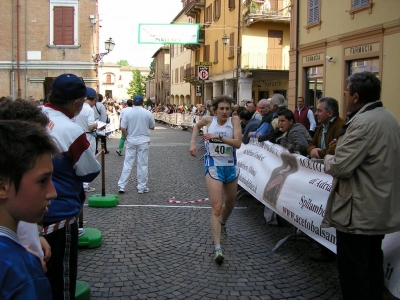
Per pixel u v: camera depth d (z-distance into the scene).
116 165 12.21
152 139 21.98
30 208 1.35
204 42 35.91
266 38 27.67
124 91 93.19
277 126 6.52
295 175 5.21
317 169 4.80
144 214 6.75
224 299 3.83
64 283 2.79
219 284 4.15
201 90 36.53
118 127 26.78
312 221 4.63
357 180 3.14
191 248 5.17
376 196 3.06
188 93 43.50
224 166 4.90
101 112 13.16
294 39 17.77
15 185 1.31
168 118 37.59
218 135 4.83
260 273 4.44
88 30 24.16
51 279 2.75
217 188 4.84
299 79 17.61
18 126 1.35
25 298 1.22
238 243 5.39
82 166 2.79
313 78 16.73
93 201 7.15
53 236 2.73
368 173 3.09
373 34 12.80
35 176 1.34
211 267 4.58
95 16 24.66
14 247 1.29
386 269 3.59
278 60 27.78
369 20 13.03
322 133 5.32
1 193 1.30
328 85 15.38
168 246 5.23
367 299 3.20
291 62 18.11
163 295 3.89
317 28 16.09
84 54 24.23
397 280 3.40
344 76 14.40
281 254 5.02
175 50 50.00
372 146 3.04
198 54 38.53
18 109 2.26
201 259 4.81
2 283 1.19
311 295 3.94
